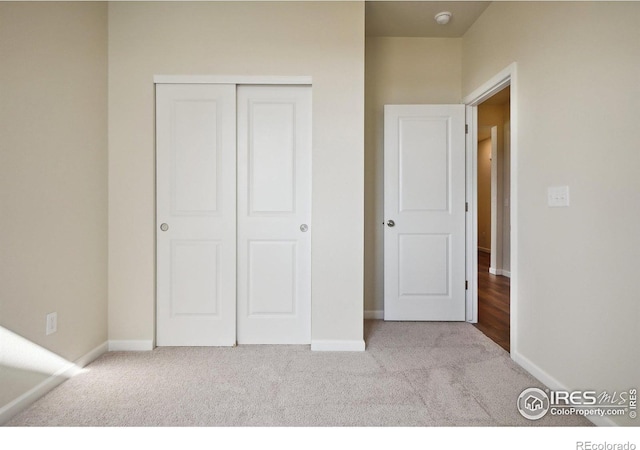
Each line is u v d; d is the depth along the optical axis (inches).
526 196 82.3
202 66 94.2
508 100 193.5
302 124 96.9
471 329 112.2
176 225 95.7
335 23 94.2
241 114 96.7
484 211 297.9
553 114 72.8
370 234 125.3
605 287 59.6
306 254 97.5
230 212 95.7
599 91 60.8
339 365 84.5
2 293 61.3
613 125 58.0
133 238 93.4
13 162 63.2
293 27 94.3
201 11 94.1
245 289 97.7
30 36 67.0
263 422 61.3
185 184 95.5
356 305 94.3
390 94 125.0
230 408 65.7
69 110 78.0
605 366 59.6
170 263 95.9
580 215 65.3
